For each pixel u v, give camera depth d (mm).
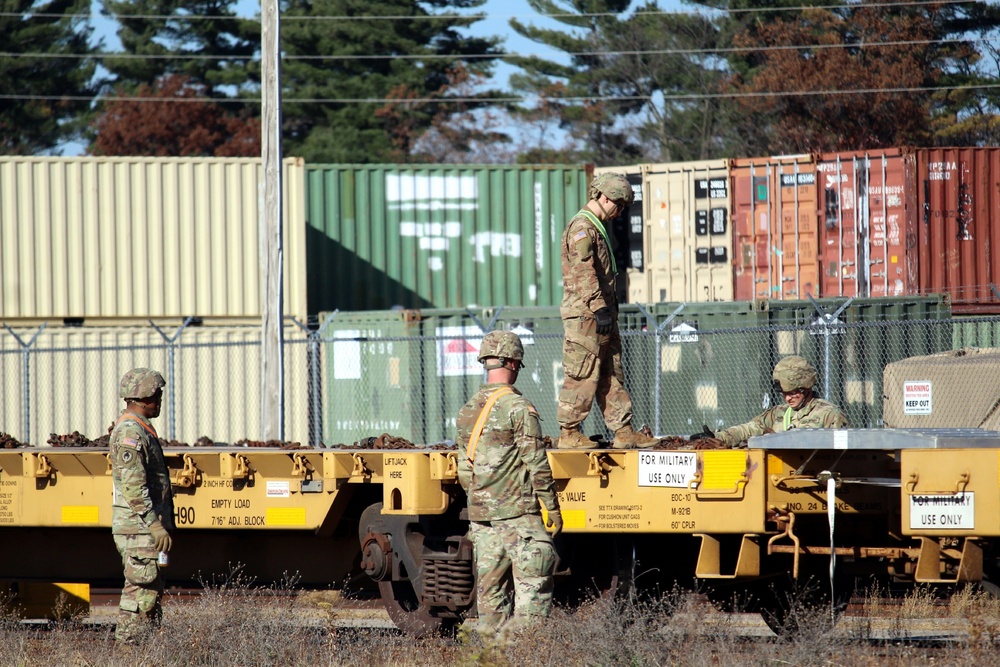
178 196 80750
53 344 78000
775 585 35844
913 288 71312
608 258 33031
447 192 87312
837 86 154250
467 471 29312
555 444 34281
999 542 29016
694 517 30484
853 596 35094
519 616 28484
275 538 38969
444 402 67562
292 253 80250
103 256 79875
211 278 80812
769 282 75000
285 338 78250
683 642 28797
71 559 40969
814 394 37250
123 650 32344
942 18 166750
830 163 73688
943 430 29562
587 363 32375
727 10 172750
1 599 41438
